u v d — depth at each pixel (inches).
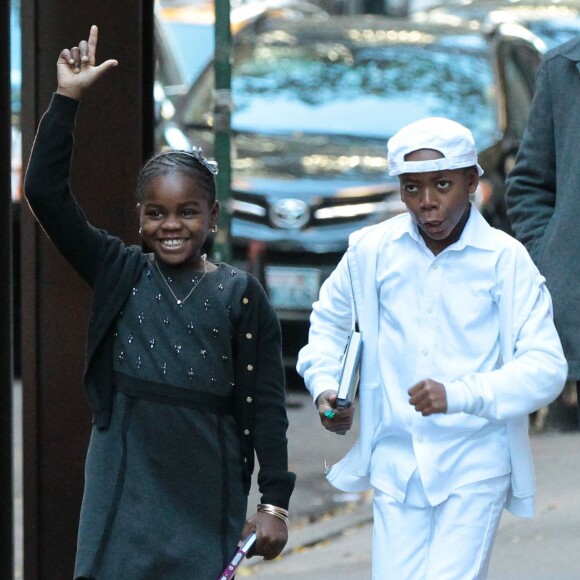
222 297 414.9
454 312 425.4
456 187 417.4
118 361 412.2
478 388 405.1
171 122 1113.4
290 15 1352.1
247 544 406.9
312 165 1056.8
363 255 435.8
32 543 510.6
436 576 417.7
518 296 422.9
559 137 496.7
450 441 424.5
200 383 409.7
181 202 412.5
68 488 509.0
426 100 1125.7
